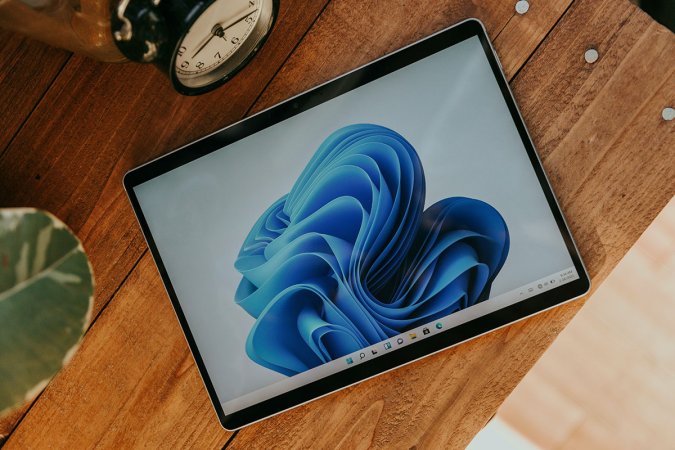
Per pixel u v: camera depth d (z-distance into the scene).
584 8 0.68
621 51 0.68
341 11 0.71
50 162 0.75
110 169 0.74
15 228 0.51
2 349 0.51
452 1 0.70
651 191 0.68
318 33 0.72
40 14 0.58
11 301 0.51
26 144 0.75
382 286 0.70
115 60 0.66
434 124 0.69
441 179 0.69
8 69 0.74
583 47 0.68
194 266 0.73
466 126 0.68
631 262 0.95
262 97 0.73
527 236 0.68
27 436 0.77
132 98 0.74
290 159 0.71
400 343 0.70
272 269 0.72
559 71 0.69
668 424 0.93
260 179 0.71
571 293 0.67
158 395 0.76
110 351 0.76
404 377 0.73
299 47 0.72
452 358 0.72
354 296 0.71
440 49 0.68
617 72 0.68
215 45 0.63
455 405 0.72
